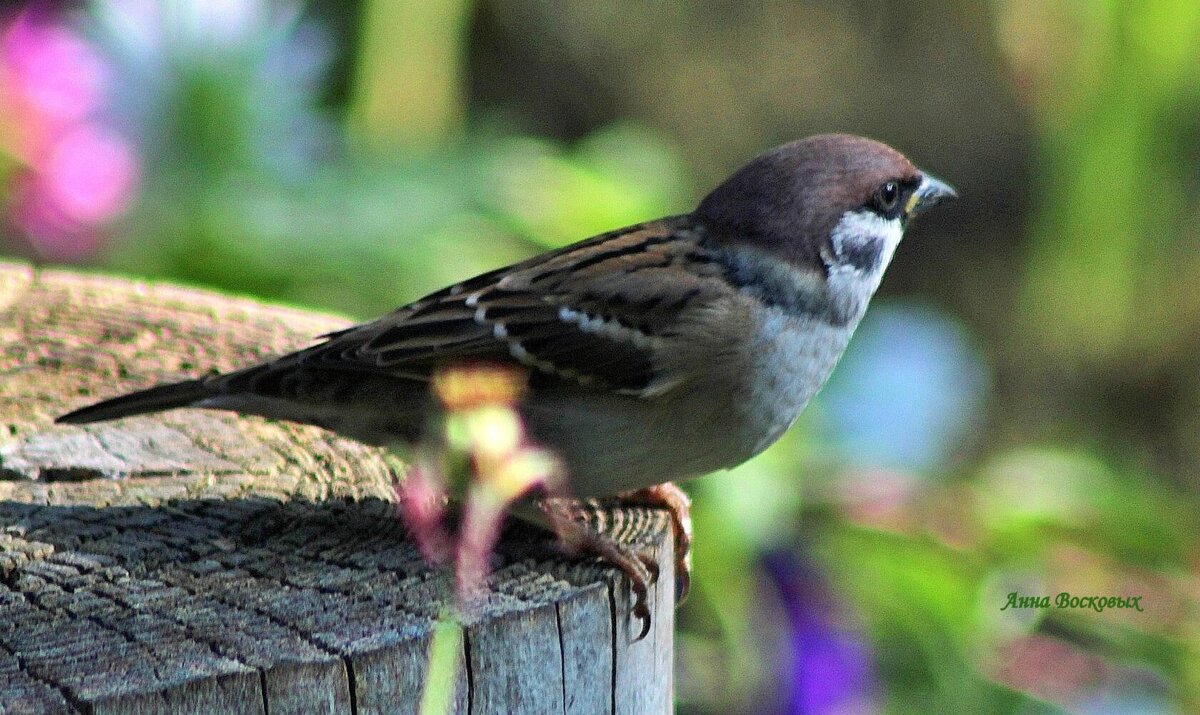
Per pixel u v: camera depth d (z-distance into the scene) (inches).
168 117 459.5
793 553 397.1
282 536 240.5
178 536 239.8
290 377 260.5
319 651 197.5
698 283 271.4
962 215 727.7
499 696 209.5
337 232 462.6
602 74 718.5
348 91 606.2
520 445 268.8
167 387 262.7
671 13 721.6
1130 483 489.1
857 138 291.9
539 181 475.5
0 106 450.6
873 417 454.6
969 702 402.6
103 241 460.4
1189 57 470.6
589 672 221.9
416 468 243.9
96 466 267.4
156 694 186.4
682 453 272.8
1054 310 559.5
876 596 411.8
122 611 211.0
